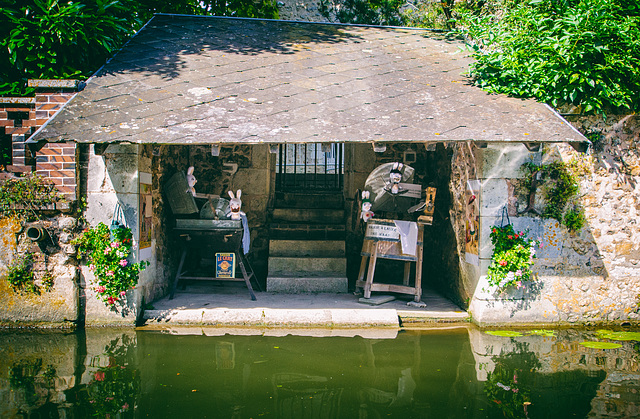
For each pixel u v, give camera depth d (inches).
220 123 180.2
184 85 208.2
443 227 263.9
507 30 229.1
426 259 292.8
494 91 215.9
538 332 198.5
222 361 160.7
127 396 131.7
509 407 127.9
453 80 229.6
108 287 191.8
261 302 224.5
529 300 205.5
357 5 377.7
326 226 288.7
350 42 272.1
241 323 202.1
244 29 279.3
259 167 287.7
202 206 257.1
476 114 194.4
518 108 199.9
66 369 151.3
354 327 203.3
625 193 208.5
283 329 199.3
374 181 241.6
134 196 196.2
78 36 216.5
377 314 207.3
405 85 221.1
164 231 237.5
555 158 205.5
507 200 204.1
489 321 203.6
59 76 213.3
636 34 201.8
